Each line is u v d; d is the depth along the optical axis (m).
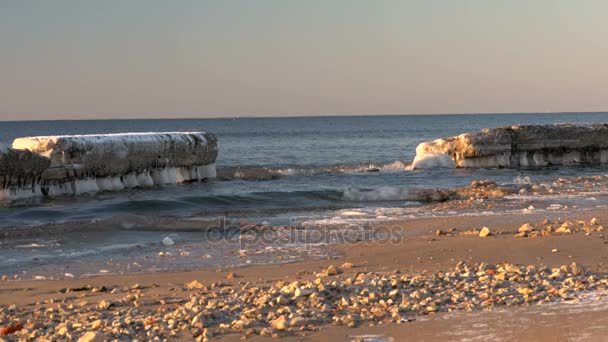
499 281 9.03
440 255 12.20
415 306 7.62
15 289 9.97
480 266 10.54
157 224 16.55
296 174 33.84
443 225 16.30
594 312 7.23
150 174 26.88
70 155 22.89
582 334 6.40
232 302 8.05
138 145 25.73
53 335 6.86
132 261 12.45
